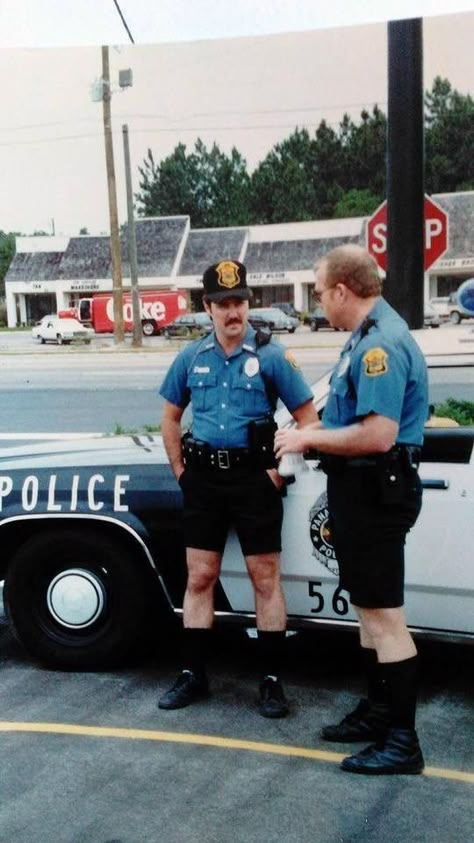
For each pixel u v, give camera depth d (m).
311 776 3.03
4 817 2.80
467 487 3.33
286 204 41.12
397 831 2.69
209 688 3.81
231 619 3.75
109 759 3.19
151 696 3.73
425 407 2.95
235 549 3.65
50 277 38.91
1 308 39.34
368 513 2.89
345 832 2.69
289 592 3.62
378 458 2.87
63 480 3.89
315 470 3.51
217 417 3.40
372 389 2.79
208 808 2.84
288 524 3.56
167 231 40.16
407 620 3.49
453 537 3.34
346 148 40.09
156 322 31.62
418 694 3.71
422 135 6.46
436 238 7.07
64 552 3.92
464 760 3.14
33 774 3.09
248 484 3.39
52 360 22.97
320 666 4.05
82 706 3.64
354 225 38.50
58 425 13.08
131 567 3.86
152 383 17.52
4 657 4.23
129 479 3.81
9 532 4.02
